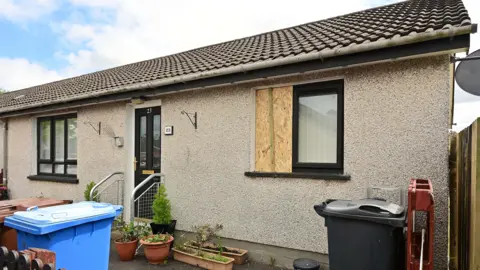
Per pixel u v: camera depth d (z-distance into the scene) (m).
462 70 3.73
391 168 3.96
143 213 6.61
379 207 3.03
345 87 4.31
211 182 5.51
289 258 4.68
